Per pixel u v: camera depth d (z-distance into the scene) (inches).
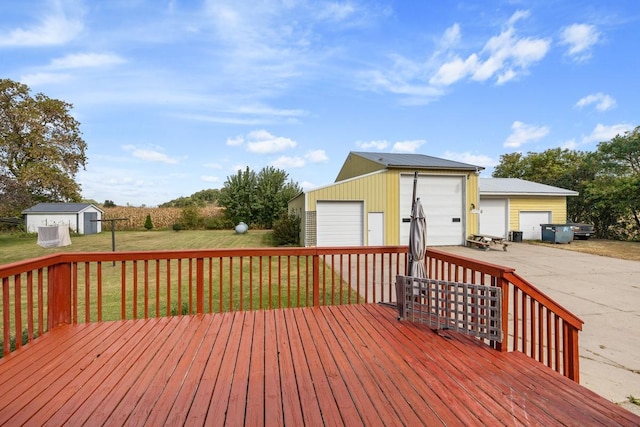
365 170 591.8
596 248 478.3
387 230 496.7
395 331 120.6
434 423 66.7
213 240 639.8
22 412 69.2
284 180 975.6
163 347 105.1
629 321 169.3
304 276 297.0
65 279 127.4
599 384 107.7
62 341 109.3
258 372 88.6
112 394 76.9
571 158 948.0
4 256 434.3
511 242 557.0
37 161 838.5
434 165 500.1
